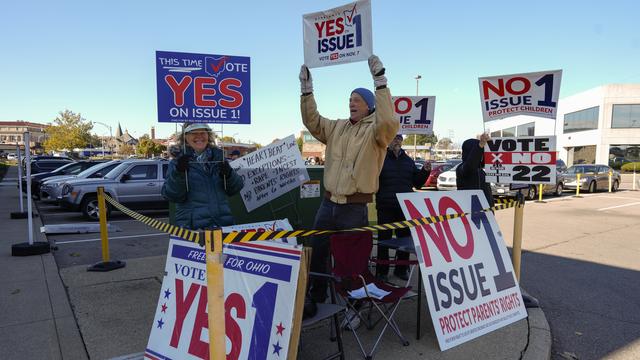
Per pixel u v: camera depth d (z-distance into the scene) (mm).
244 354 2637
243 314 2725
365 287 3299
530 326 4039
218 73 4344
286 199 5738
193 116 4281
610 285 5633
